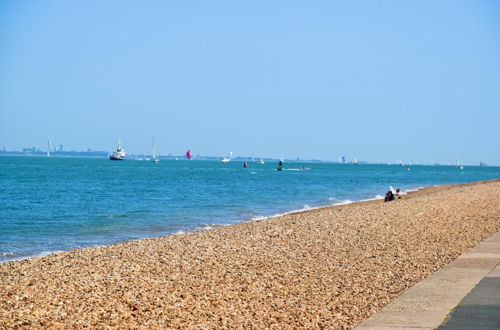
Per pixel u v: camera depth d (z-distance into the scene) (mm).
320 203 40938
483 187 50344
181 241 16594
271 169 166625
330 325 7891
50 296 9508
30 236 22562
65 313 8414
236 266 12484
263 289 10234
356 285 10539
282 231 18656
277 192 54531
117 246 15836
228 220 28891
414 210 26453
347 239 16875
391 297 9547
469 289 9914
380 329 7480
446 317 8008
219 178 88500
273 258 13539
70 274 11578
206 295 9750
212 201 41812
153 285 10500
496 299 9117
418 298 9281
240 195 49188
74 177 80812
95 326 7793
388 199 38406
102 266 12492
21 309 8609
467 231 18984
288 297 9633
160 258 13500
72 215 30781
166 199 43281
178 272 11781
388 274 11570
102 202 39781
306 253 14305
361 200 44469
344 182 82875
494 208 27688
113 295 9617
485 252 14336
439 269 12023
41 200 40719
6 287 10266
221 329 7719
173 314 8461
